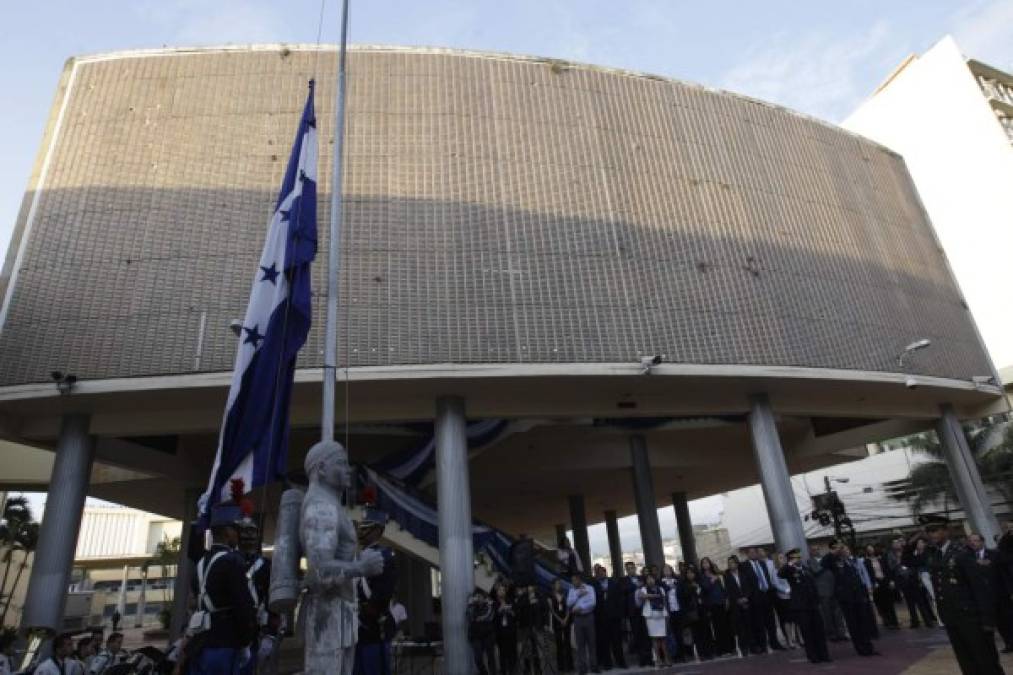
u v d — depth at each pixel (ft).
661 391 55.93
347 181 51.06
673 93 63.67
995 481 112.88
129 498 76.07
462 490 48.32
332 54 55.93
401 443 67.31
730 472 90.07
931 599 44.57
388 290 48.29
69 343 46.19
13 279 48.29
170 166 51.19
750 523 172.76
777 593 42.91
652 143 59.93
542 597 42.57
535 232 52.42
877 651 36.09
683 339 52.70
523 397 53.62
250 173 51.01
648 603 40.70
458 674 43.19
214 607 14.90
